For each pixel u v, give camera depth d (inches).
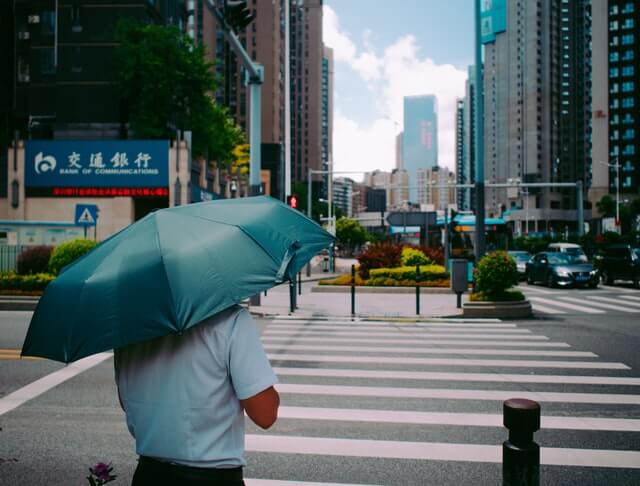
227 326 84.6
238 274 85.5
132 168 1321.4
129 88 1486.2
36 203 1331.2
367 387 295.4
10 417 249.8
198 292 80.9
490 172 7185.0
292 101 6235.2
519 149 6599.4
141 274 82.7
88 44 1534.2
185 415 82.7
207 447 82.7
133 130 1482.5
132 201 1332.4
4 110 1616.6
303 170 6225.4
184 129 1545.3
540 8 6446.9
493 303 588.1
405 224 1124.5
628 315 609.9
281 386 297.1
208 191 1573.6
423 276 887.1
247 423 237.9
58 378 320.2
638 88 4965.6
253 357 84.9
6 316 573.6
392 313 605.3
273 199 113.3
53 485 179.3
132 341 77.1
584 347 412.8
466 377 317.7
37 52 1544.0
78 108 1531.7
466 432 225.3
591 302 753.0
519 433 115.6
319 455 201.9
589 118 6574.8
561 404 263.4
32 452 207.8
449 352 392.8
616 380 310.3
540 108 6446.9
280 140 4424.2
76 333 79.9
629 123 5000.0
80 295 82.7
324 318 582.6
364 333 481.1
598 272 1060.5
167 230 90.0
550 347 412.8
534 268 1079.6
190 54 1515.7
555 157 6505.9
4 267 824.9
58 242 1011.3
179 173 1322.6
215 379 83.8
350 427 231.9
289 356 378.3
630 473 184.7
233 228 93.0
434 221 1125.7
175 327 76.6
